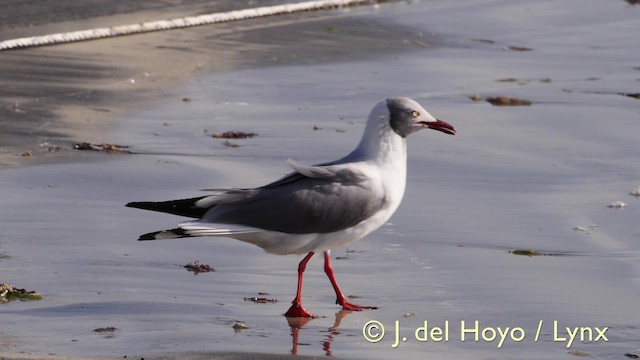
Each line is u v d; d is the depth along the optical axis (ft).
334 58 83.20
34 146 56.80
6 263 39.01
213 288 37.47
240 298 36.60
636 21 99.71
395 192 36.47
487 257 42.11
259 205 34.99
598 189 52.65
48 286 36.76
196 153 57.06
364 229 36.14
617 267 41.22
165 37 86.58
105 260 39.83
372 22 97.35
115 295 36.09
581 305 36.60
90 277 37.88
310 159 56.75
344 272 39.86
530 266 41.14
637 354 32.14
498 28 96.89
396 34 93.15
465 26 97.30
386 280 39.11
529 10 104.12
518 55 86.58
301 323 34.30
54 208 46.37
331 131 62.54
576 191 52.24
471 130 63.36
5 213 45.29
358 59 83.25
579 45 90.63
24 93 67.72
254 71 77.71
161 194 49.37
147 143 58.65
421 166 55.72
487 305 36.47
